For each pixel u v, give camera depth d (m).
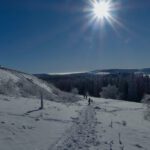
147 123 29.12
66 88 138.75
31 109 26.84
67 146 14.12
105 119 27.86
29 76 65.38
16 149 12.66
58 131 17.80
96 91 131.00
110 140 16.62
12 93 40.59
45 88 61.31
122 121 27.67
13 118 20.03
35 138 15.12
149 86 113.62
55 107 32.66
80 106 44.03
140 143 16.89
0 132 15.20
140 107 53.28
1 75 47.75
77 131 18.64
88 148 14.06
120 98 108.06
